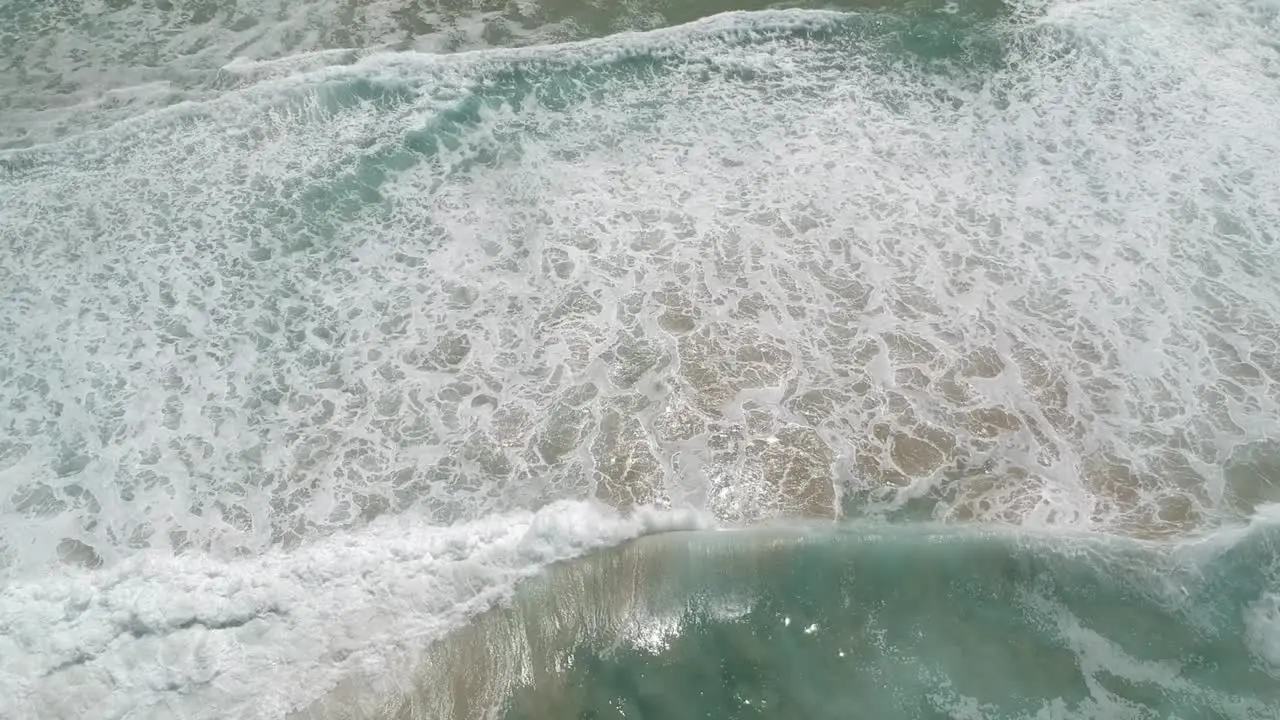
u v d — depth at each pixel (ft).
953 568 21.65
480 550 21.81
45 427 25.18
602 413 25.45
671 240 30.42
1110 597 21.01
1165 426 24.94
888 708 19.01
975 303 28.32
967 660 19.85
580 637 20.43
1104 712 18.86
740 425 25.13
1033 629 20.44
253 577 21.34
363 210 31.68
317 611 20.71
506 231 30.96
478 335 27.66
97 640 20.18
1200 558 21.57
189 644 20.13
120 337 27.55
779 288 28.86
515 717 19.10
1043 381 26.12
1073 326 27.58
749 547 22.15
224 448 24.66
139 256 29.99
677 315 28.09
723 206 31.65
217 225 31.01
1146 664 19.71
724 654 20.13
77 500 23.44
